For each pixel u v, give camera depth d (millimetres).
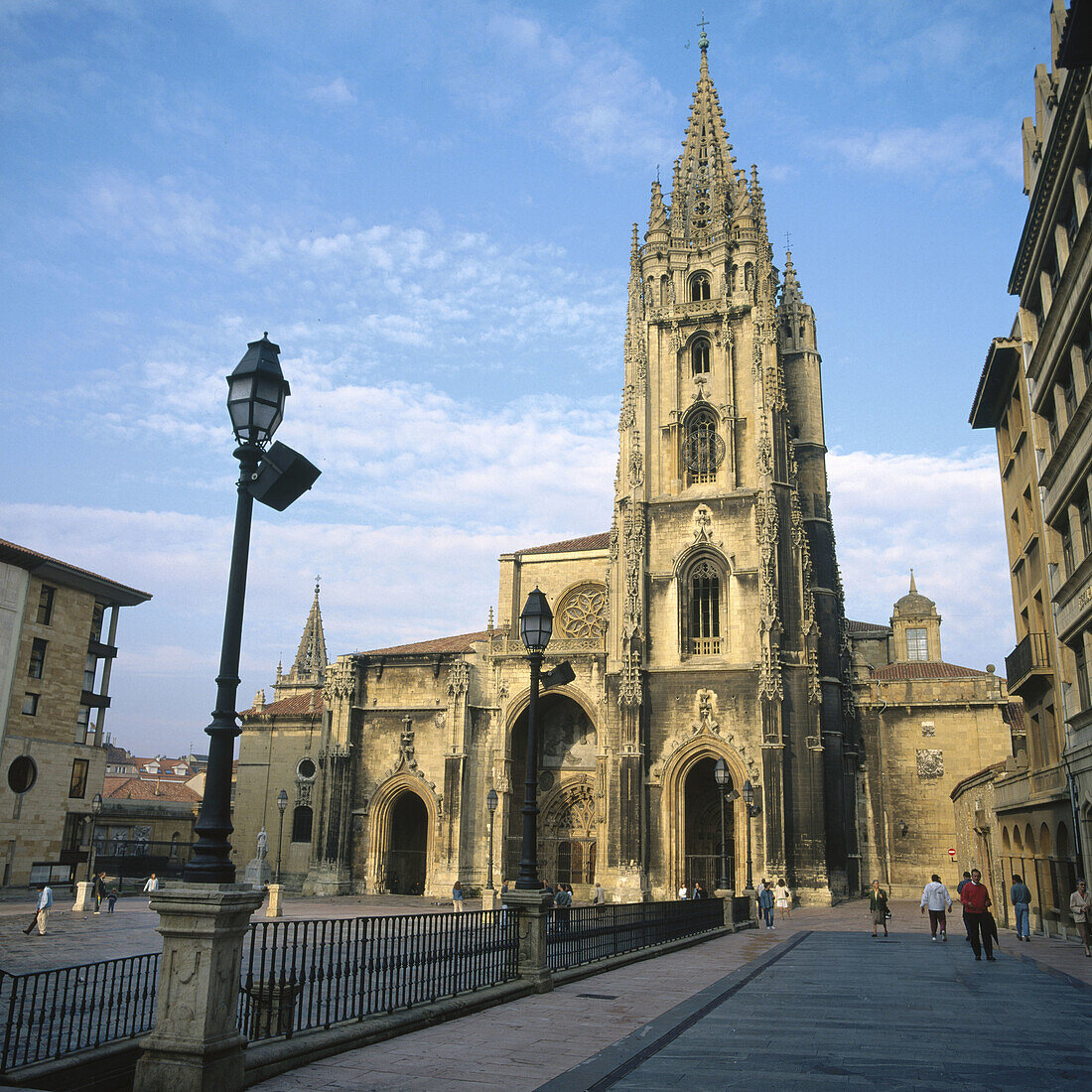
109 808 101688
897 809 77188
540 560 81500
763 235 76812
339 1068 13859
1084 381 35031
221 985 12078
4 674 64750
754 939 38531
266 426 14172
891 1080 13305
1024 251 41531
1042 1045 15898
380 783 74438
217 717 13188
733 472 70750
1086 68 30469
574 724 74875
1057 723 40906
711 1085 12984
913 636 99312
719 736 65438
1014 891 38656
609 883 64812
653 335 76062
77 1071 13086
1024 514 47031
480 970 21047
